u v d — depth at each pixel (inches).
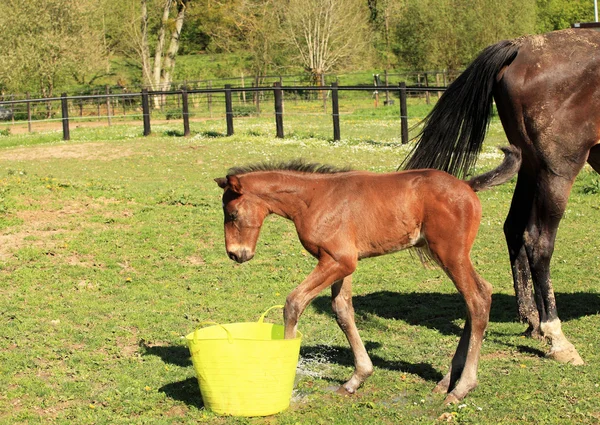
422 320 292.4
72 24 1417.3
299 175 216.4
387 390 223.5
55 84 1478.8
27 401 215.5
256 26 1592.0
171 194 461.7
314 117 1070.4
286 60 1699.1
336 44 1583.4
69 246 361.1
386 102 1316.4
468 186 212.8
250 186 214.7
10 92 1408.7
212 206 441.7
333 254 210.2
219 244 380.2
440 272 352.8
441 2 1612.9
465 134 268.2
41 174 573.0
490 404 209.5
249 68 1839.3
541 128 254.4
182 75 1806.1
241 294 317.7
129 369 238.7
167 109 1327.5
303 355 255.4
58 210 417.4
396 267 360.8
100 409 209.6
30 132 956.6
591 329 273.1
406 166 277.6
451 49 1619.1
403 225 212.2
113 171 588.7
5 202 414.9
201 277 336.5
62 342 260.7
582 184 522.6
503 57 261.3
